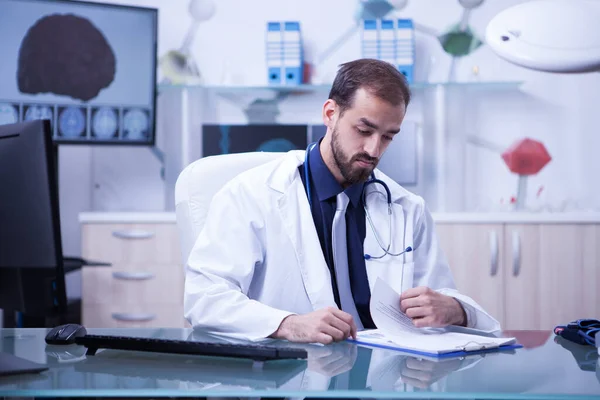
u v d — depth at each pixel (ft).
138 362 3.37
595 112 12.86
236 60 13.06
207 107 12.98
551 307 11.28
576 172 12.90
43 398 2.99
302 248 5.15
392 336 3.99
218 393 2.77
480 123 12.97
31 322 8.50
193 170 5.55
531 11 5.41
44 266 3.35
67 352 3.65
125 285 11.18
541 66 5.32
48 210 3.34
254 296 5.18
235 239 5.01
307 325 4.00
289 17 13.05
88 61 10.98
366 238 5.32
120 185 13.00
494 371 3.19
